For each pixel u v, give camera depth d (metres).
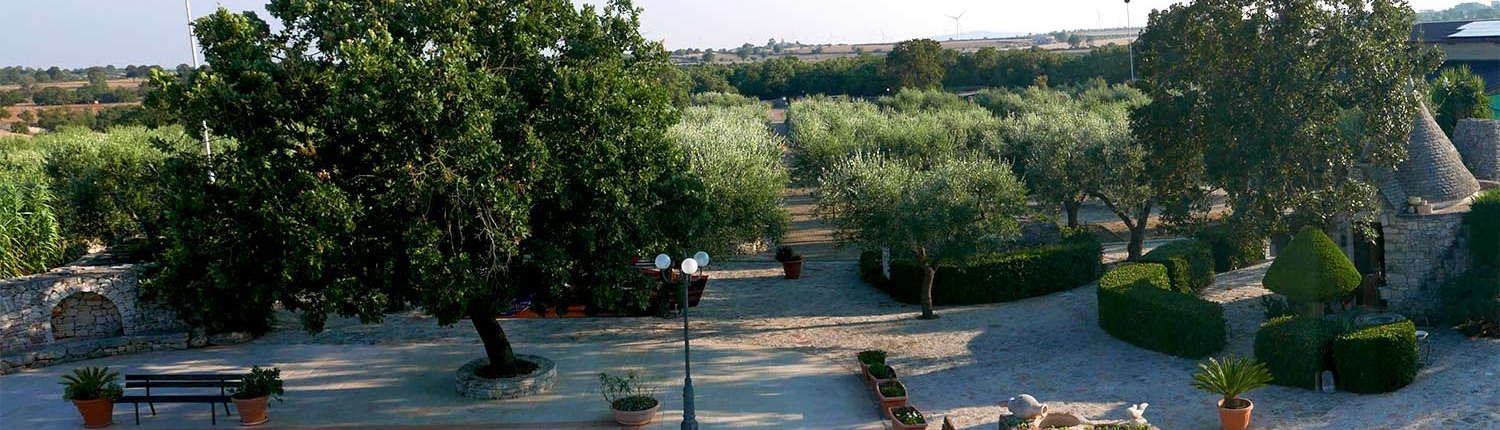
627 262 20.81
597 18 21.70
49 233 29.25
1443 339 22.62
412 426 20.30
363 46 18.06
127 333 28.17
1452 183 26.44
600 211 20.33
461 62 18.75
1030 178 39.69
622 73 21.47
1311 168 26.47
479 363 23.83
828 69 122.94
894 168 29.61
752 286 35.22
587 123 20.05
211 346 28.12
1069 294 31.94
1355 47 25.95
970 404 20.52
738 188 32.25
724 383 22.97
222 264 19.02
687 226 22.12
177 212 18.92
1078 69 103.19
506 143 19.56
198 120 19.09
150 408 21.92
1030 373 22.69
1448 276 24.36
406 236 18.44
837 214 32.59
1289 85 26.59
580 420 20.50
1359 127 26.06
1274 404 19.03
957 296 31.41
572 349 26.62
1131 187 35.91
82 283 27.41
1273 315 24.91
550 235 20.84
